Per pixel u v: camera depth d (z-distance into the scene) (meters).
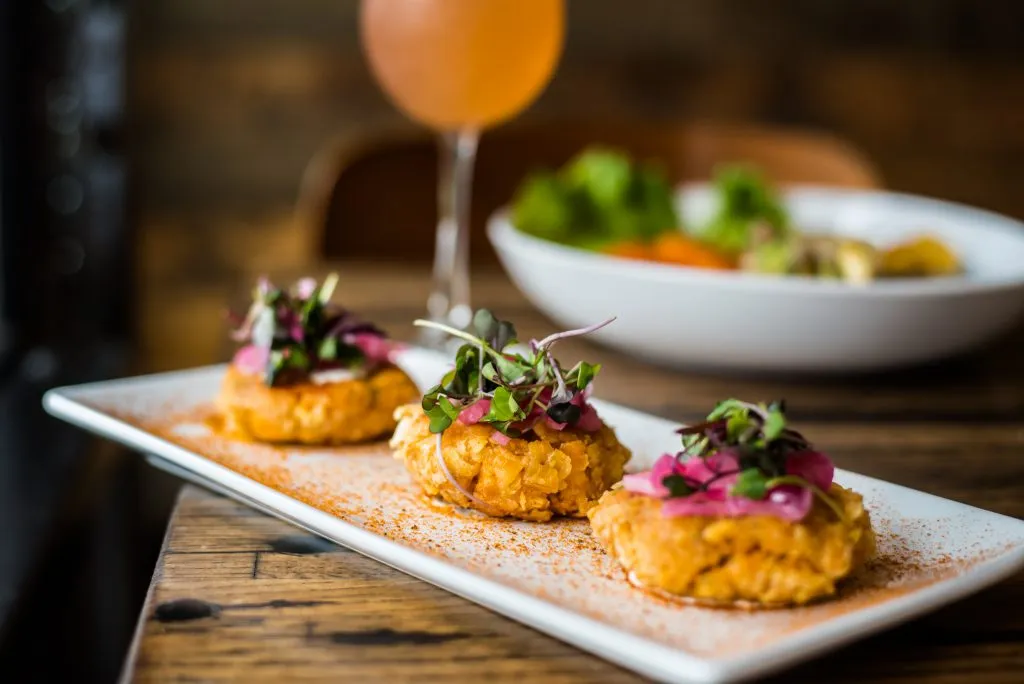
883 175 1.49
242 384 0.53
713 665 0.35
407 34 0.66
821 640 0.36
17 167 1.04
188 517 0.47
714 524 0.40
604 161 0.92
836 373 0.65
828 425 0.58
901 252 0.74
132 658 0.38
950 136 1.49
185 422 0.53
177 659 0.38
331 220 1.07
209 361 1.38
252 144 1.34
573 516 0.46
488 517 0.46
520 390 0.47
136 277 1.26
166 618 0.40
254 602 0.41
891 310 0.60
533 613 0.38
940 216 0.81
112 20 1.13
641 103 1.42
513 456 0.46
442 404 0.46
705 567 0.40
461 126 0.70
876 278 0.72
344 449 0.52
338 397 0.52
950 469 0.53
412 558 0.41
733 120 1.44
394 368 0.55
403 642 0.39
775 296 0.60
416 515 0.46
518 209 0.88
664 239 0.81
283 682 0.37
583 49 1.40
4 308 1.06
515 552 0.43
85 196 1.15
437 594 0.42
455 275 0.72
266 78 1.33
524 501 0.45
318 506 0.46
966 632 0.41
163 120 1.33
